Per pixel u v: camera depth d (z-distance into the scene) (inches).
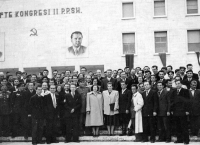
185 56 968.9
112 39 1005.2
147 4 1001.5
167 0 993.5
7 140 518.6
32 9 1045.2
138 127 470.6
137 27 997.8
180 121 449.7
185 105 448.5
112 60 998.4
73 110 483.5
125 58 991.6
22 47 1040.8
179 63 968.9
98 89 538.6
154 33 997.2
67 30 1025.5
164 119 464.4
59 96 506.6
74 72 621.3
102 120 505.0
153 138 466.3
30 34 1040.2
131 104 500.4
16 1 1053.8
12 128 521.3
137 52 989.8
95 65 1006.4
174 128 483.2
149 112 470.6
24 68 1038.4
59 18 1032.8
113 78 570.9
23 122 512.4
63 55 1022.4
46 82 553.3
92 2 1023.0
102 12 1016.9
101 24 1013.8
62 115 507.5
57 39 1029.2
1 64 1040.2
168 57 975.0
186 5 986.1
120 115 517.3
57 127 503.2
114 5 1012.5
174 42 978.1
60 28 1029.8
